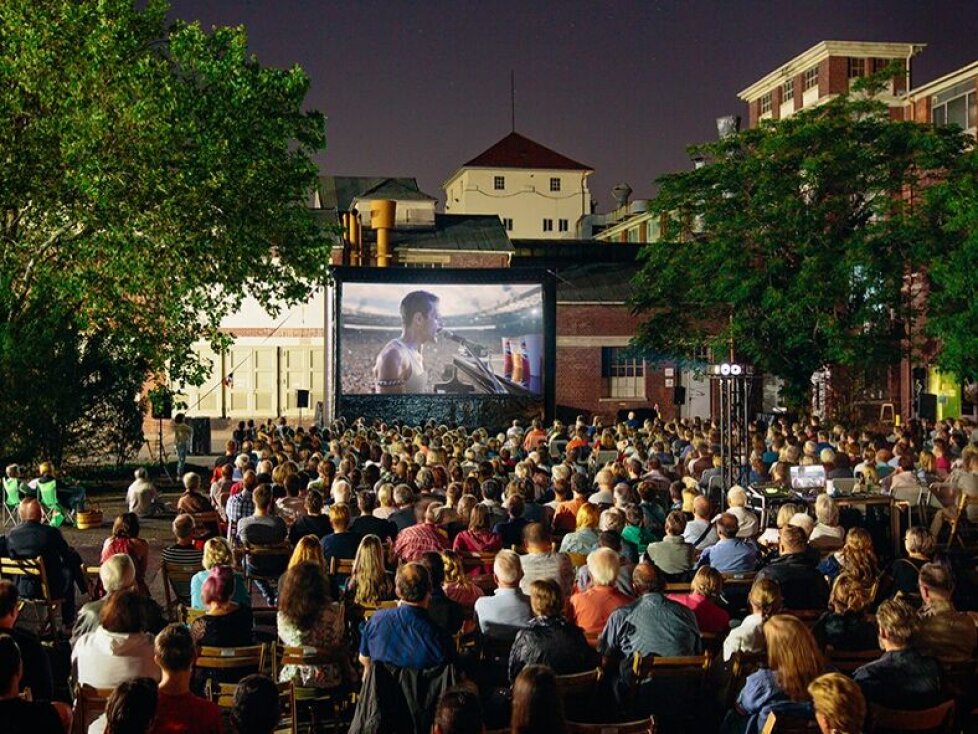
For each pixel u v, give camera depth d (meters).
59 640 11.23
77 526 19.11
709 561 11.14
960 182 29.88
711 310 36.19
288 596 7.79
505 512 13.20
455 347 35.97
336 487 12.84
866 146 32.66
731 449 17.62
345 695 7.98
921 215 30.61
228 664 7.46
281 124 23.95
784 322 31.72
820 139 32.09
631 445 22.11
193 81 23.27
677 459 21.36
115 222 21.61
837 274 30.80
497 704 7.31
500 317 36.09
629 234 74.94
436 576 8.52
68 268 23.36
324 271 26.12
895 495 16.41
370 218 49.88
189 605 11.09
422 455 18.19
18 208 23.34
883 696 6.43
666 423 27.81
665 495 16.59
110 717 4.72
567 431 27.00
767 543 12.77
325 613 7.80
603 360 44.97
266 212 23.91
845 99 33.12
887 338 31.20
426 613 7.01
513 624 8.47
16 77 21.66
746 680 7.09
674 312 35.75
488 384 36.12
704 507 12.03
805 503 16.06
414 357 35.81
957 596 12.45
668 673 7.51
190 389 42.50
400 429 24.91
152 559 16.38
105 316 23.95
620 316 44.97
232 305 25.44
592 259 52.47
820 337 32.56
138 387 26.47
